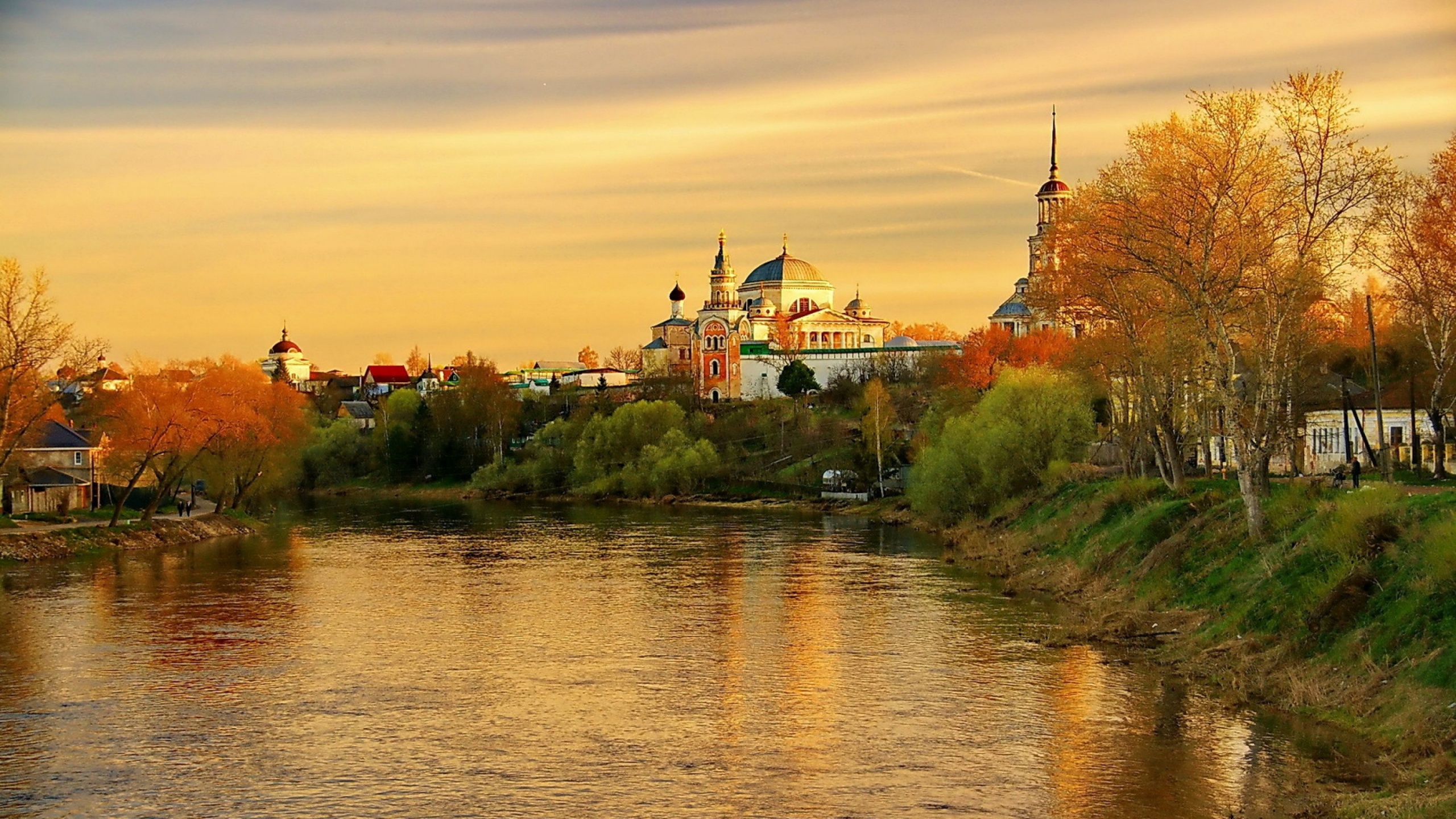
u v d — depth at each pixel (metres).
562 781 36.44
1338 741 36.62
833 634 56.75
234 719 43.31
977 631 56.66
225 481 118.56
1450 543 39.16
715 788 35.56
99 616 63.72
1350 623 42.41
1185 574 57.22
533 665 51.44
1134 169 58.72
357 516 135.62
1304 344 65.00
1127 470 85.19
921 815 33.09
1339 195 54.53
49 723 42.84
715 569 81.75
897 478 142.25
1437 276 68.00
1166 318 64.88
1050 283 73.06
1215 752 36.75
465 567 84.38
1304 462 95.69
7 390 85.38
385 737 41.03
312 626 60.75
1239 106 55.66
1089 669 47.84
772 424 185.00
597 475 166.50
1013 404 100.75
